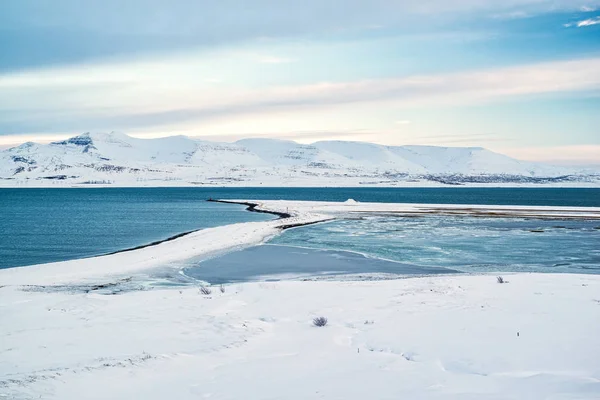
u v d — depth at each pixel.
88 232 53.69
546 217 66.56
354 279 24.20
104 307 15.60
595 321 11.96
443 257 32.34
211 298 17.05
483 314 13.06
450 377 8.48
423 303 14.94
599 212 76.81
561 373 8.47
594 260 31.06
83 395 7.73
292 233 46.62
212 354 10.35
